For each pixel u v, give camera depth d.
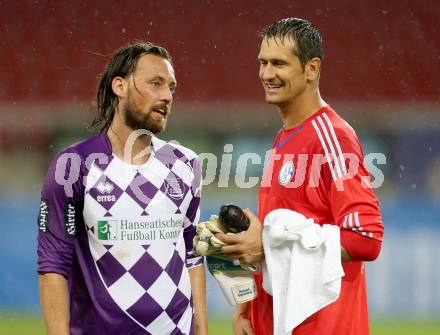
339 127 13.66
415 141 63.78
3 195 39.09
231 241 13.12
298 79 13.86
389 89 68.88
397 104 67.06
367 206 13.02
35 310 38.22
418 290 37.34
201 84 70.12
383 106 66.56
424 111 65.12
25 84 67.62
